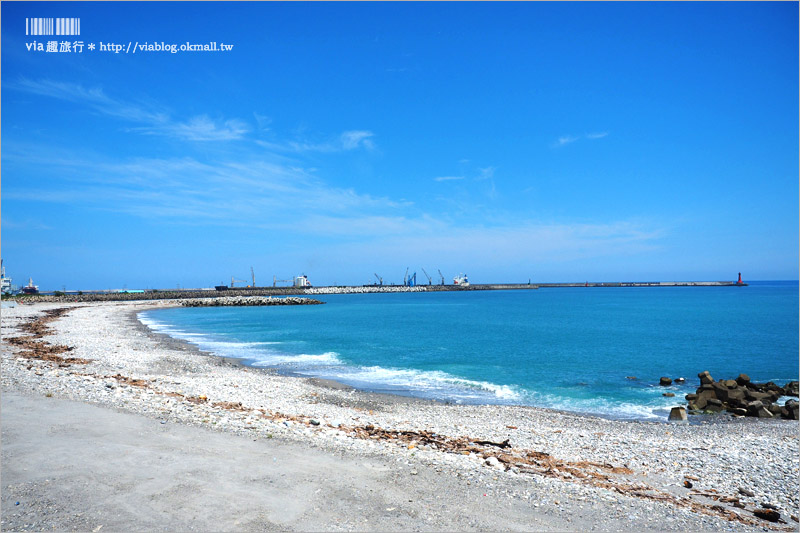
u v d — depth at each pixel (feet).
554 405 74.95
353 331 187.32
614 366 110.01
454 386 87.10
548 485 32.17
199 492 27.22
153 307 366.84
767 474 41.19
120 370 81.41
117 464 30.99
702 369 108.06
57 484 27.66
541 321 234.58
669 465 43.11
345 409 63.21
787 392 84.53
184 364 95.20
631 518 27.53
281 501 26.53
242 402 60.23
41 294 460.55
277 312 320.91
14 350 95.04
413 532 23.67
